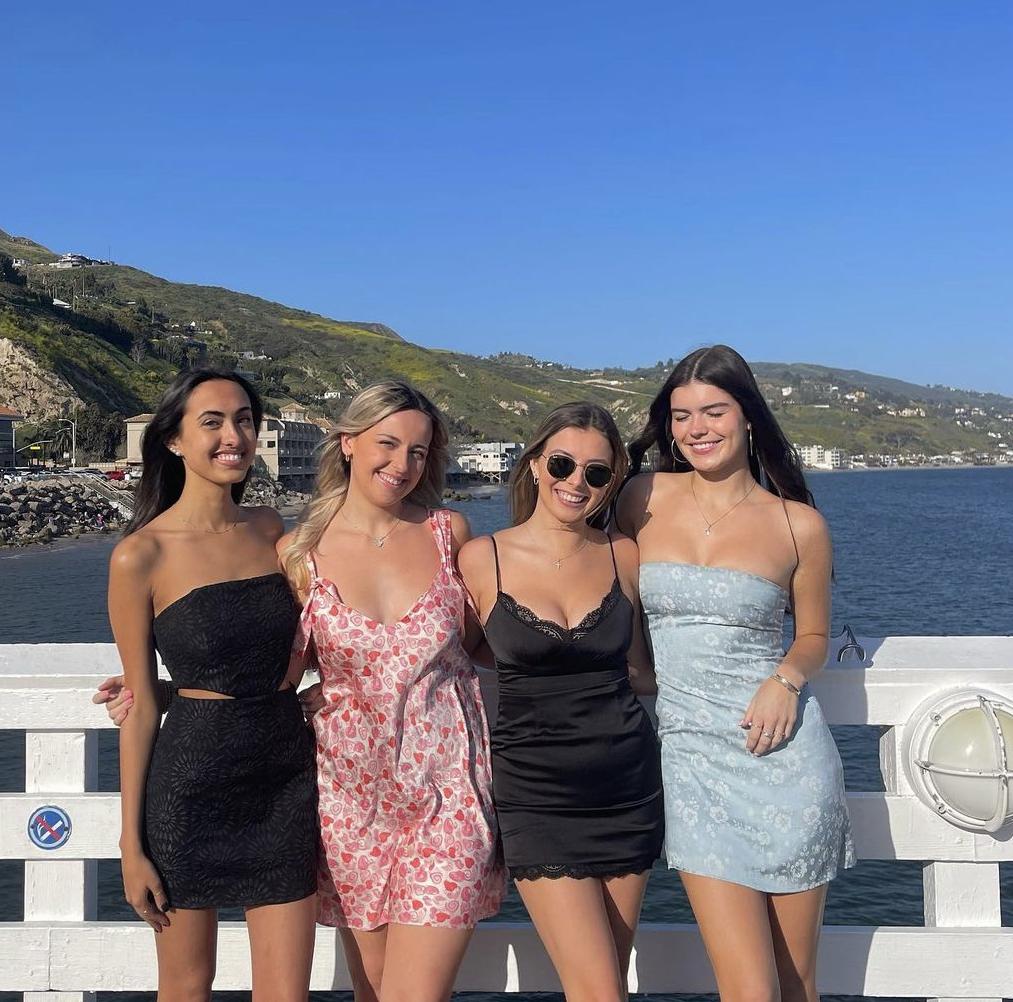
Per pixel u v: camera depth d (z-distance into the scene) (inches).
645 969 121.1
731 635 112.0
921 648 129.1
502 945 119.9
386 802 107.7
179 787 103.9
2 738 531.8
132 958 118.4
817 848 108.6
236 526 113.7
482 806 108.4
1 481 2731.3
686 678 113.2
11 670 119.3
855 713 122.6
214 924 109.1
